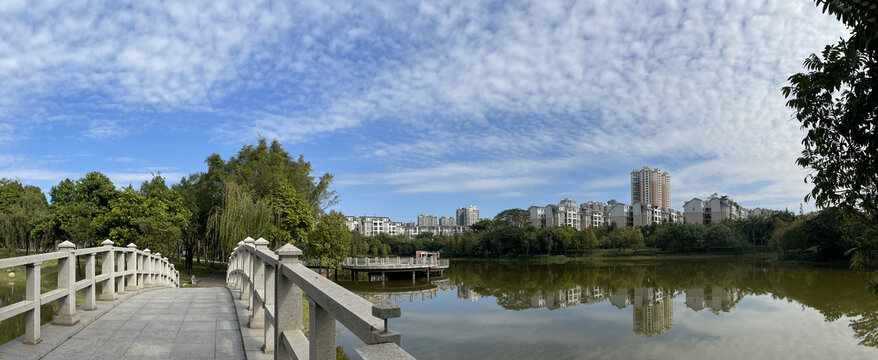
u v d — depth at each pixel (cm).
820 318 2145
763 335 1838
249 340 475
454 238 9644
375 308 151
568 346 1703
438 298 3181
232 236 2578
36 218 3359
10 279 2531
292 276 286
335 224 3856
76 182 3203
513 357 1556
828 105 459
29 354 420
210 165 3806
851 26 348
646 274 4706
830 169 471
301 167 3897
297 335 307
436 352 1627
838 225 568
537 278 4612
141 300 802
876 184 451
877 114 429
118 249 786
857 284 3256
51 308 1228
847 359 1498
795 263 5416
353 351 145
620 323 2138
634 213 11956
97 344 469
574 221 12550
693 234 7944
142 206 3061
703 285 3588
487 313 2456
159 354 435
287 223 3098
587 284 3884
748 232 8244
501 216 9081
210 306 729
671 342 1755
